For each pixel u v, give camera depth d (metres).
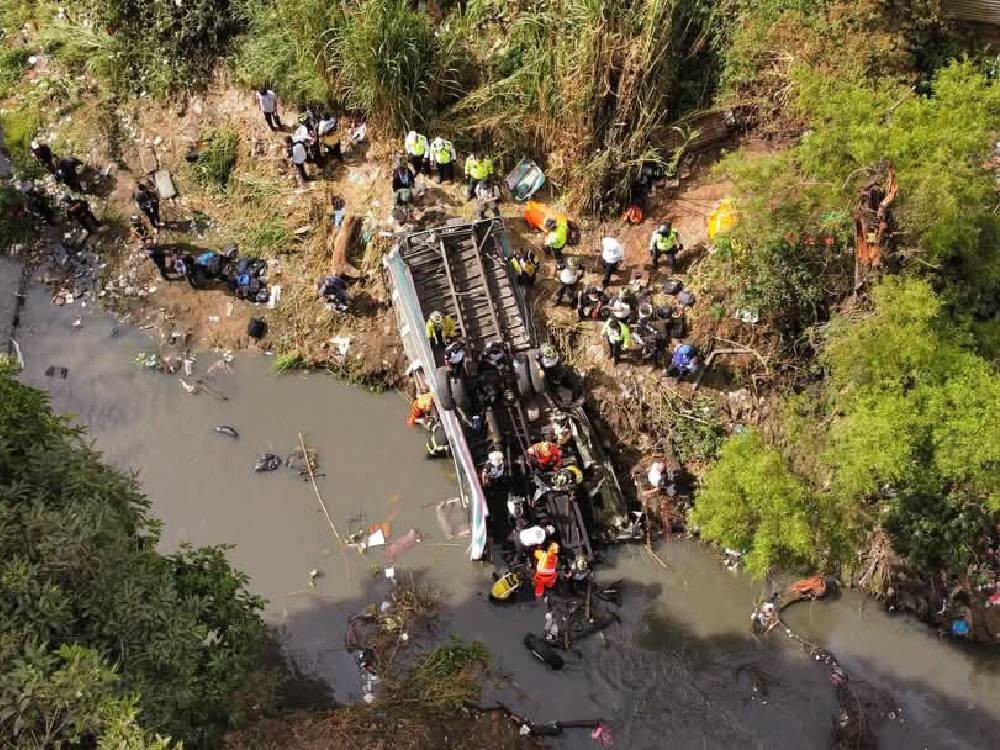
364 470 19.84
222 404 20.50
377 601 18.38
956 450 15.56
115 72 23.42
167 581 13.17
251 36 22.91
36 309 21.56
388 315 20.97
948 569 17.75
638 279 20.44
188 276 21.20
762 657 17.72
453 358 18.16
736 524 16.72
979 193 16.45
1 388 13.33
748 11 20.98
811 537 16.50
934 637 17.80
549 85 20.61
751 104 20.98
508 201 21.62
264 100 21.64
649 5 19.61
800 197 17.59
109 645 12.28
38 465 12.73
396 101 21.02
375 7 20.25
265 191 22.19
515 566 18.39
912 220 16.33
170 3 22.92
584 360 20.03
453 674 16.67
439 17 22.69
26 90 23.77
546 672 17.50
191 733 13.13
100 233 22.20
